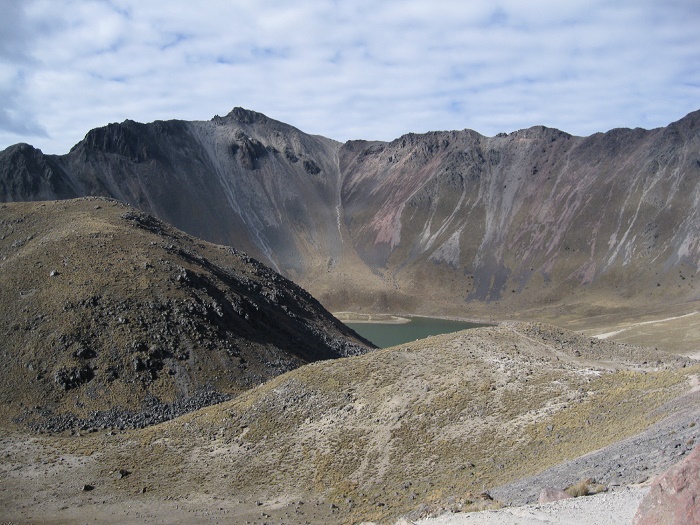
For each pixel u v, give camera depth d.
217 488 52.28
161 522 46.72
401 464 49.03
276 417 61.28
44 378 76.31
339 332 133.62
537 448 44.47
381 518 39.03
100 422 72.50
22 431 69.88
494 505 29.67
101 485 54.91
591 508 23.86
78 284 88.06
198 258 113.94
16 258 95.81
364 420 56.31
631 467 29.94
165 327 86.19
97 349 80.56
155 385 78.94
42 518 48.69
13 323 82.62
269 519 45.00
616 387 50.59
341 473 50.38
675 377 47.50
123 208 125.50
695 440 29.50
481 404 53.25
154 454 60.53
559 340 70.81
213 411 66.62
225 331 93.06
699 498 17.59
